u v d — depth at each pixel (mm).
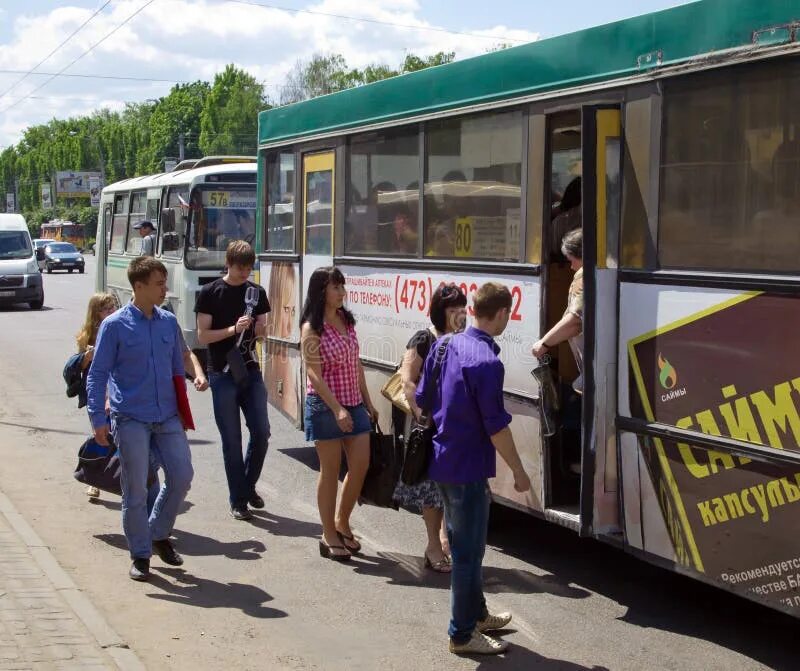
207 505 8492
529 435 6699
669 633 5684
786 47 4887
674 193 5547
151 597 6172
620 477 5891
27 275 28000
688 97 5469
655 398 5633
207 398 14094
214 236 16594
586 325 5844
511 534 7691
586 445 5875
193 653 5301
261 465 8117
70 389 8047
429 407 5281
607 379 5902
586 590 6430
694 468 5375
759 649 5445
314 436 6922
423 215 7855
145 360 6336
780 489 4887
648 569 6855
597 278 5863
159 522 6629
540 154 6535
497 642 5348
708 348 5293
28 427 11625
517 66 6703
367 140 8727
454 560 5273
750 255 5105
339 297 6902
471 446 5125
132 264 6316
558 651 5422
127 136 130875
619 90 5906
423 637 5613
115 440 6355
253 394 8055
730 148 5223
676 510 5500
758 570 5035
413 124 7945
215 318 7961
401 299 8133
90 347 8023
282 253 10531
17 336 21328
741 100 5172
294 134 10141
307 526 7883
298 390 10078
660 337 5594
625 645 5504
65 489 8734
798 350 4812
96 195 119688
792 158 4895
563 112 6395
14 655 4922
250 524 7934
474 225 7234
